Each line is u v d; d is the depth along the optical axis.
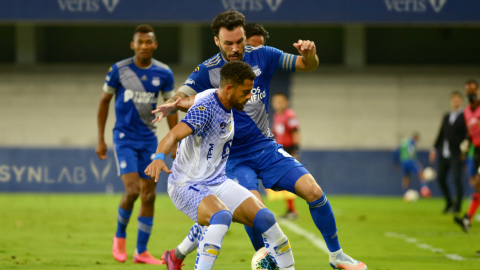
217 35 14.84
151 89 20.17
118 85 20.25
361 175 63.09
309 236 27.20
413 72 66.50
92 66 65.88
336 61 68.44
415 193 57.34
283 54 15.78
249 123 15.41
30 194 59.34
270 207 50.09
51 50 68.31
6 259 19.16
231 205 13.58
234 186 13.77
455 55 68.56
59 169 60.72
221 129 13.36
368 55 69.00
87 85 65.88
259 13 52.97
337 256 15.37
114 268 17.80
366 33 68.75
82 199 52.12
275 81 66.25
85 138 65.50
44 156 60.72
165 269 17.70
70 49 68.38
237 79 12.97
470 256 20.92
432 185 62.66
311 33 68.25
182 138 12.73
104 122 20.95
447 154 41.03
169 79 20.73
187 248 15.63
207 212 12.89
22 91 65.56
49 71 65.69
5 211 39.25
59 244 23.50
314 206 14.87
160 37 68.31
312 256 20.94
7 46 68.12
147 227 19.30
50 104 65.69
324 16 53.19
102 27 68.56
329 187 62.97
